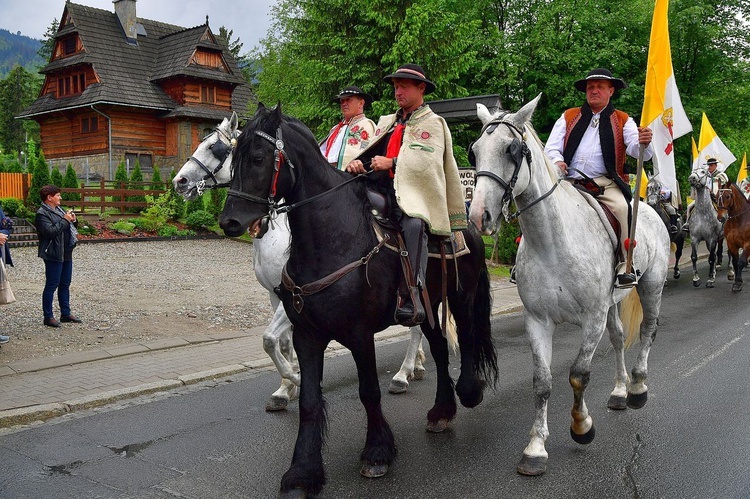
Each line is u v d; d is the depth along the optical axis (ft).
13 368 21.86
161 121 106.83
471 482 13.55
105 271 44.96
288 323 18.08
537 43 70.23
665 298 40.73
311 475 12.53
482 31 75.46
